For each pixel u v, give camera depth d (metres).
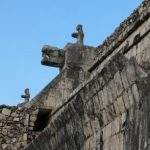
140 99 13.52
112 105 15.19
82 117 17.31
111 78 15.01
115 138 15.02
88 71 31.27
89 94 16.52
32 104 33.56
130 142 13.84
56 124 19.75
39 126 33.53
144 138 12.91
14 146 32.59
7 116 33.16
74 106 17.75
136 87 13.69
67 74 33.50
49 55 34.28
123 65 14.26
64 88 33.31
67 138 18.81
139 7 23.19
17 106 33.59
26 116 33.34
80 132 17.62
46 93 33.31
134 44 21.47
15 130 32.97
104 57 27.88
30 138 33.00
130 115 14.12
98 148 16.17
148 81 13.13
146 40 20.56
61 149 19.58
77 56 34.06
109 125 15.58
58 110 30.17
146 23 21.77
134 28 23.08
